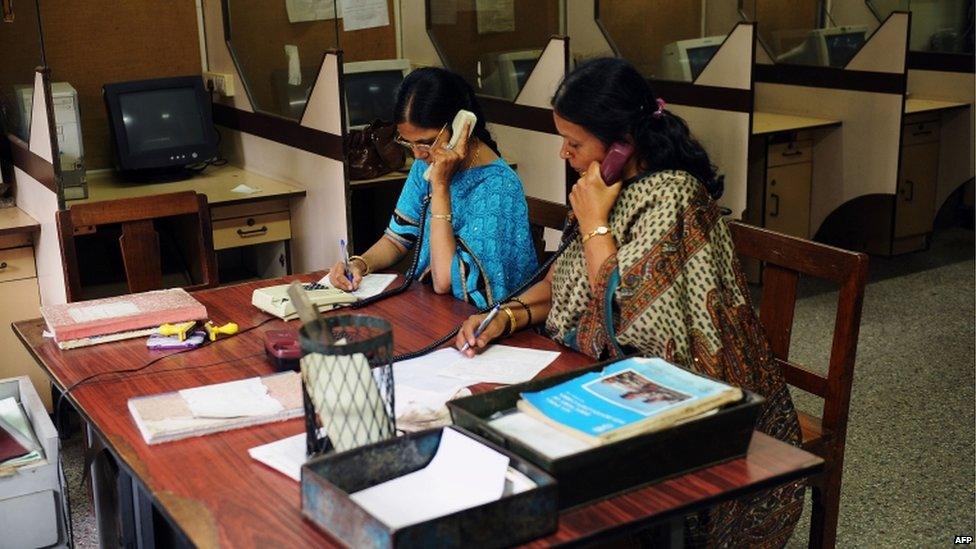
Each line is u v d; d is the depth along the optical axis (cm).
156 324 214
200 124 389
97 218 266
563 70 367
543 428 139
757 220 502
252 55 383
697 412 141
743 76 414
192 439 160
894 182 485
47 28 380
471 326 204
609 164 185
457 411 144
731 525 186
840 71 496
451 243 235
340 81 330
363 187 374
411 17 436
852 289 208
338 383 140
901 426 338
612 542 167
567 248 203
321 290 234
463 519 119
